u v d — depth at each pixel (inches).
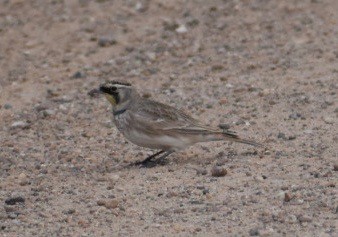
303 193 487.5
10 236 456.1
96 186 526.0
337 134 585.3
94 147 608.4
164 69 759.7
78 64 785.6
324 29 804.6
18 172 566.3
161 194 501.0
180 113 548.4
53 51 815.1
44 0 933.2
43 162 583.8
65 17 880.9
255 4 868.6
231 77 726.5
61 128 650.8
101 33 839.7
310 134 589.6
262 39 797.2
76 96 717.3
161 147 547.8
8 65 793.6
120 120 550.0
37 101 714.2
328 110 631.8
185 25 839.1
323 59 740.7
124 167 560.1
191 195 496.7
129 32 836.6
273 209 468.4
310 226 444.5
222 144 588.7
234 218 460.1
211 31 823.7
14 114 687.7
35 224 471.5
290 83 697.0
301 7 852.0
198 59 771.4
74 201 502.3
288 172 522.9
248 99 672.4
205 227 450.9
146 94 700.0
